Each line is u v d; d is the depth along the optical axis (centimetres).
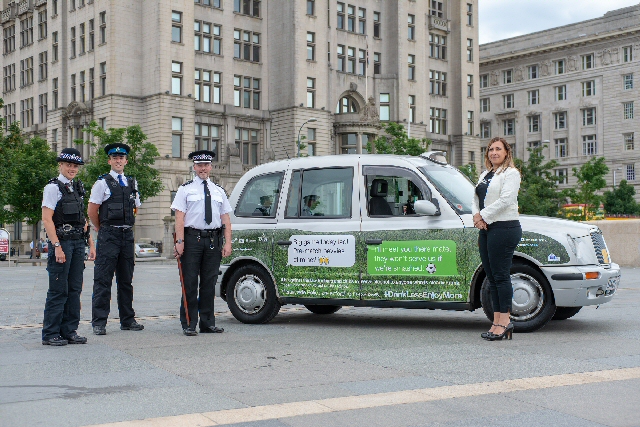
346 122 6034
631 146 8356
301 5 5741
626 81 8394
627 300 1221
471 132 7306
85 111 5400
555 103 9006
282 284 936
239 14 5706
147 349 742
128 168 4350
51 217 777
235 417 472
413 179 887
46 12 6231
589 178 6744
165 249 4503
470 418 471
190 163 5262
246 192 990
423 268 863
